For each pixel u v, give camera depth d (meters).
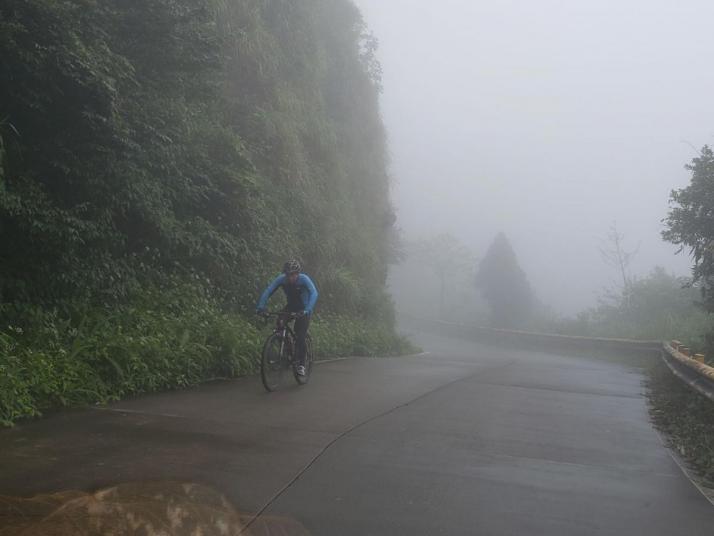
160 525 3.27
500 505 4.27
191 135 11.10
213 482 4.26
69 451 4.75
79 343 6.95
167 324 8.70
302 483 4.45
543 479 4.92
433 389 9.27
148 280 9.59
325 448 5.41
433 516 3.99
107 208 8.39
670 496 4.70
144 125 9.18
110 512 3.41
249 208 12.14
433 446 5.73
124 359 7.25
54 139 7.71
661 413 8.49
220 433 5.63
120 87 8.95
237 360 9.03
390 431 6.21
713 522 4.20
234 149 11.95
